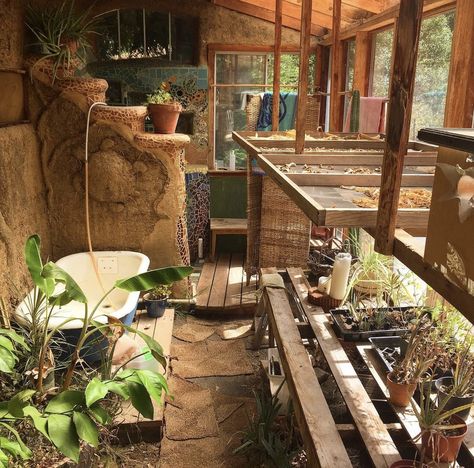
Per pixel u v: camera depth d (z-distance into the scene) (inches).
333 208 49.6
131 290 83.4
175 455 103.7
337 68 130.6
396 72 42.9
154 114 163.0
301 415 73.8
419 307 98.9
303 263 175.3
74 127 157.2
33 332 95.1
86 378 98.9
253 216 179.3
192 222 216.2
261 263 178.9
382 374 84.6
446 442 61.8
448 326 82.3
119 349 116.4
